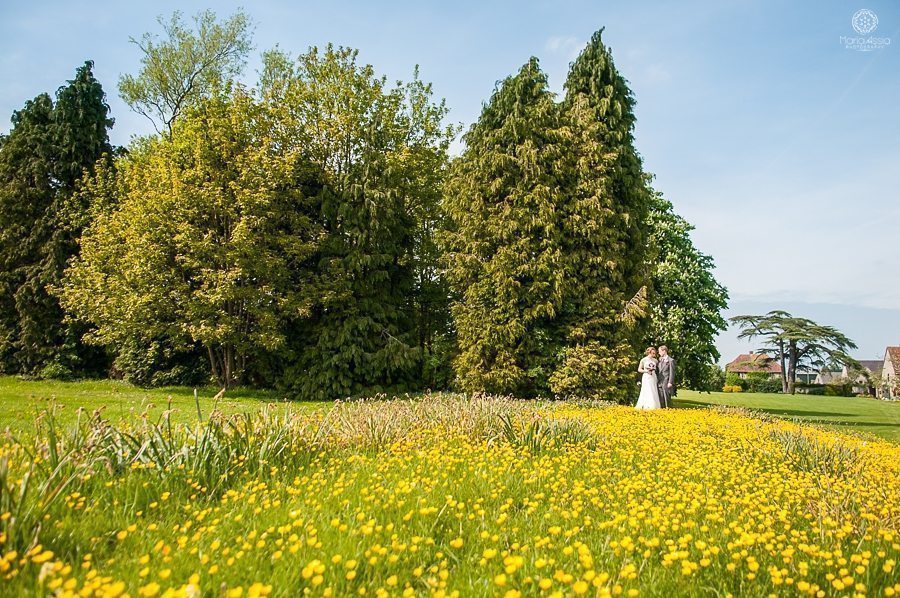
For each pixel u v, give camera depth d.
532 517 4.07
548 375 17.14
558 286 16.80
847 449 7.77
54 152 22.91
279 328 18.42
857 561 3.11
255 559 3.07
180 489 4.39
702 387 28.11
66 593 2.17
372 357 18.02
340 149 20.28
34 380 20.53
